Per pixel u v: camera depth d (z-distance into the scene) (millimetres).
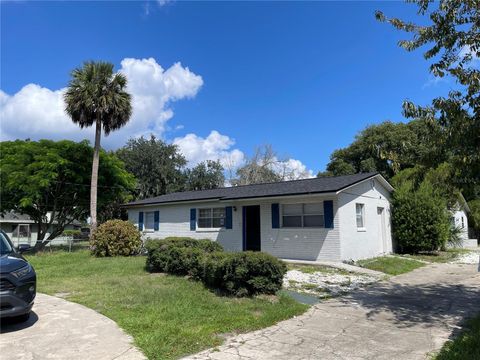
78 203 24891
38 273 12141
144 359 5000
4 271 6098
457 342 5656
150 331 6090
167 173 41062
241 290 8609
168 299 8258
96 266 13375
